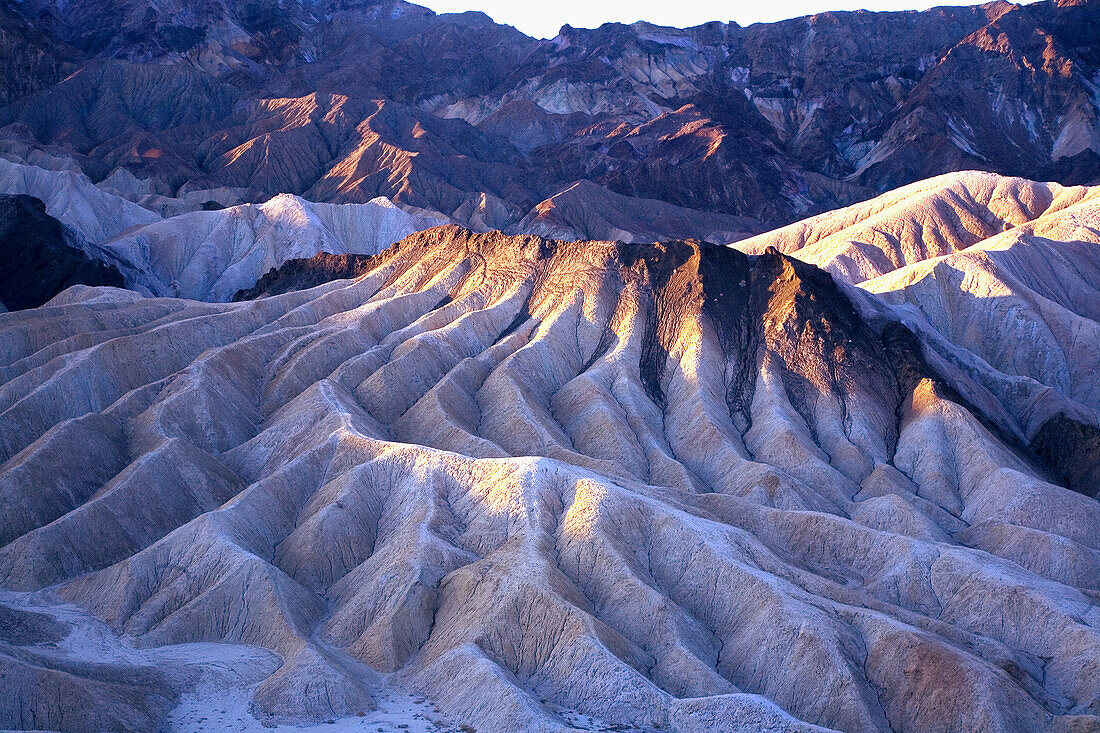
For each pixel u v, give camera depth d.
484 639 56.66
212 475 78.50
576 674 54.22
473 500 70.62
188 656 56.72
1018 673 56.59
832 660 54.78
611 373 99.94
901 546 68.94
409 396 95.19
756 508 75.81
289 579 63.47
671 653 56.56
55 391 88.62
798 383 98.81
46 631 57.94
